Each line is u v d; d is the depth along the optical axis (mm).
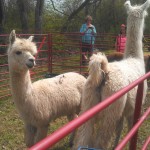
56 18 27984
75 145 3879
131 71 4305
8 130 5902
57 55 14867
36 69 11305
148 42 13906
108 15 29484
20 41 4359
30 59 4191
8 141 5375
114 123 3805
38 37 13750
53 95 4605
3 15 17547
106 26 29594
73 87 5000
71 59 11852
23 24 18984
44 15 27844
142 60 4953
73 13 25406
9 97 8258
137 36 4902
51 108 4555
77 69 11727
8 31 20250
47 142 1274
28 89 4242
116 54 9336
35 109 4289
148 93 8711
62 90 4789
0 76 10398
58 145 5184
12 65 4234
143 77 2959
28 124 4461
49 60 10633
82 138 3811
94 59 3672
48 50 10492
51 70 10727
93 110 1761
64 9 31031
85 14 28656
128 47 4934
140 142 5387
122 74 3932
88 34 10938
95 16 29094
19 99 4215
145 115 3297
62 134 1382
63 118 6547
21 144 5270
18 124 6262
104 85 3746
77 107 5133
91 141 3830
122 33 11031
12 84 4242
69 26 26578
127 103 4148
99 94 3801
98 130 3857
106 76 3762
